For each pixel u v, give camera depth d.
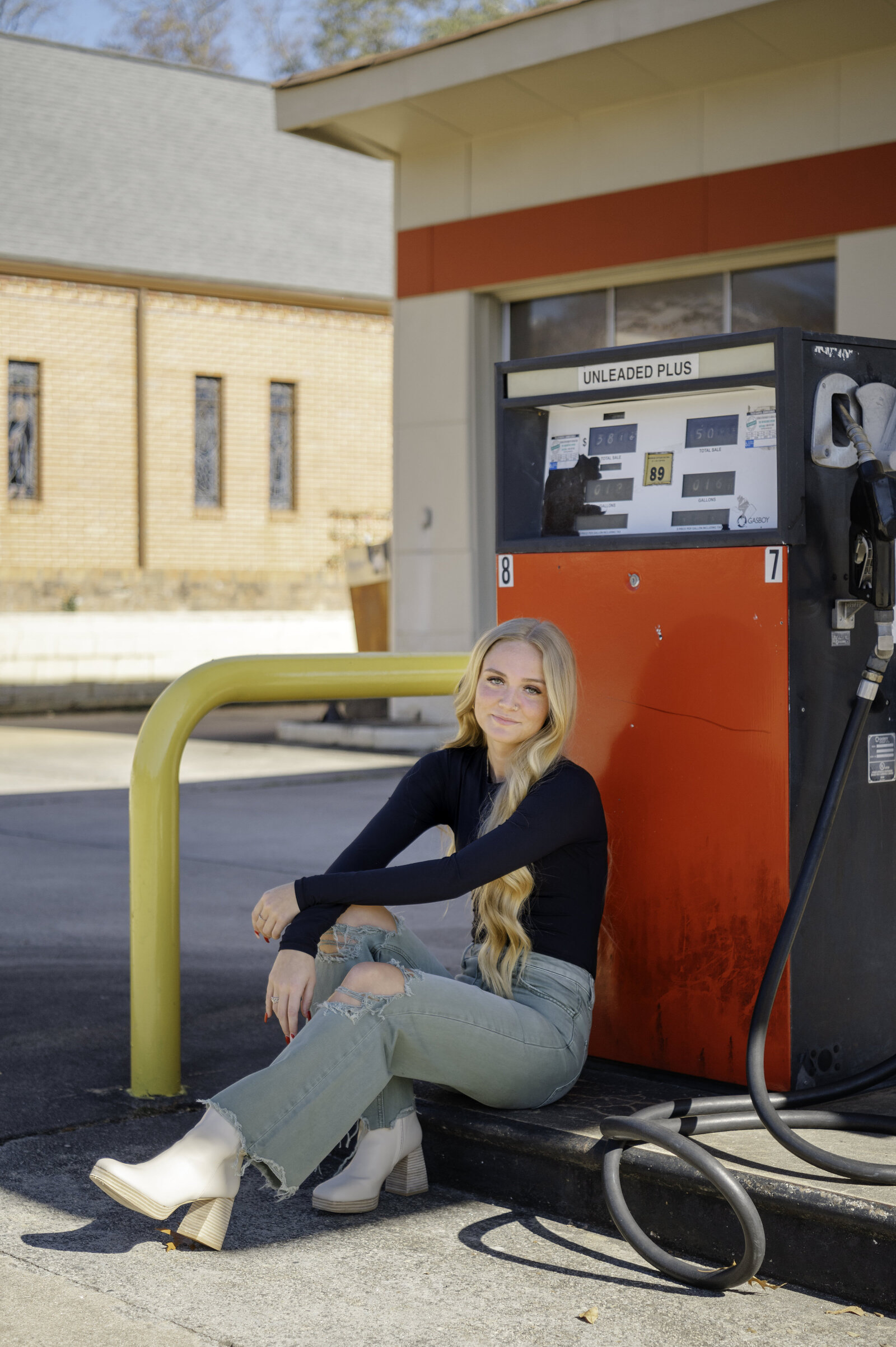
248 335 21.62
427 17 36.81
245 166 23.25
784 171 9.26
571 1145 2.91
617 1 8.84
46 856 7.35
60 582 19.64
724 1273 2.60
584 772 3.10
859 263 8.94
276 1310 2.56
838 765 3.03
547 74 9.48
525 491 3.58
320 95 10.56
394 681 3.85
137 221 21.30
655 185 9.91
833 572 3.16
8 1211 2.98
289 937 2.90
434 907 6.33
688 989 3.28
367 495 22.88
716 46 8.88
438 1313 2.55
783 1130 2.77
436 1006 2.86
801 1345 2.44
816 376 3.10
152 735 3.62
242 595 21.11
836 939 3.19
